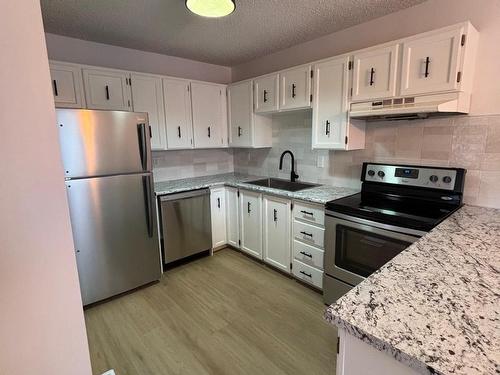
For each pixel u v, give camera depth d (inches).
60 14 84.4
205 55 128.9
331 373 64.0
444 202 76.5
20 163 38.7
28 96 38.3
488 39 69.2
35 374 43.8
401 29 84.9
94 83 100.7
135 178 95.3
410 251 45.4
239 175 149.3
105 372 63.9
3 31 35.7
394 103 77.7
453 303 30.5
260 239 116.1
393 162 91.2
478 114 72.6
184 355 69.9
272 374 64.0
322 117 96.2
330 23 93.4
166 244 111.0
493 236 52.2
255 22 91.9
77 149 82.8
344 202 84.2
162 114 118.1
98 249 90.5
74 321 46.2
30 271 41.2
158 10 82.4
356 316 28.6
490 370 21.6
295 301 92.5
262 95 118.5
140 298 95.6
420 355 23.3
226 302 92.4
